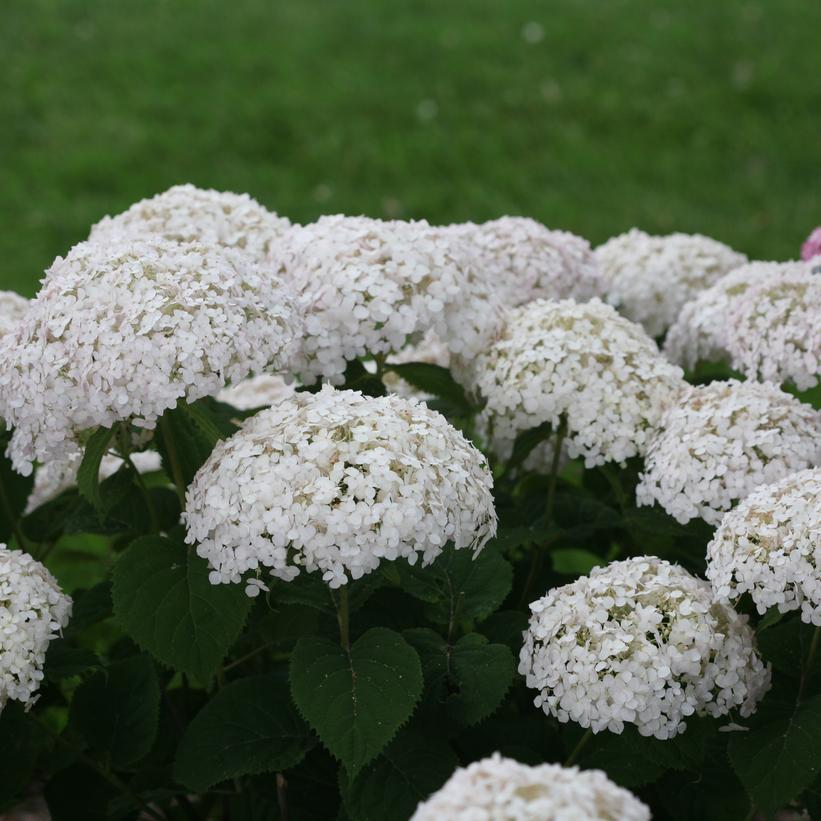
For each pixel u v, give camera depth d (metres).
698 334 3.88
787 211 9.34
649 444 3.22
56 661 2.95
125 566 2.83
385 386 3.64
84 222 9.13
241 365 2.77
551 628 2.76
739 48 11.98
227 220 3.64
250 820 3.29
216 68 11.81
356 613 3.25
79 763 3.20
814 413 3.22
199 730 2.88
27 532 3.71
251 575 2.84
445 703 2.86
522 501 3.79
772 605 2.77
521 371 3.26
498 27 12.70
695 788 3.00
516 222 3.94
